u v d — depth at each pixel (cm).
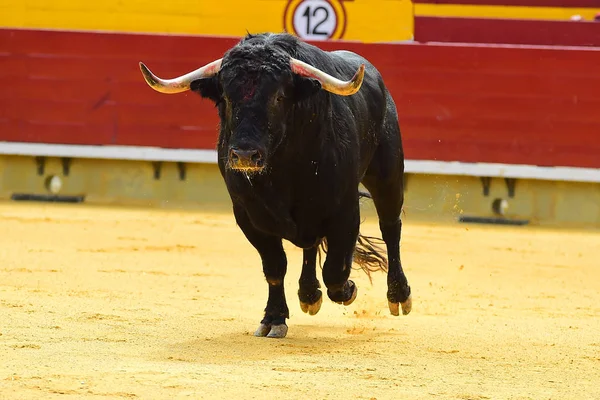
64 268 2144
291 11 4312
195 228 3081
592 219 3769
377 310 1823
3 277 1948
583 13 4512
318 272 2402
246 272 2255
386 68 3788
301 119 1336
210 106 3856
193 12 4331
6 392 1024
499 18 4369
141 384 1082
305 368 1220
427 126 3788
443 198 3806
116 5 4353
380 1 4309
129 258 2392
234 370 1187
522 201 3791
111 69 3894
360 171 1541
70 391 1041
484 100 3778
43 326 1424
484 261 2645
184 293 1884
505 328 1631
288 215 1396
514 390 1150
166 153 3834
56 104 3903
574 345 1476
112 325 1470
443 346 1436
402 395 1091
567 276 2427
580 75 3762
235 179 1365
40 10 4369
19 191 3925
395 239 1745
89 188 3919
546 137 3772
